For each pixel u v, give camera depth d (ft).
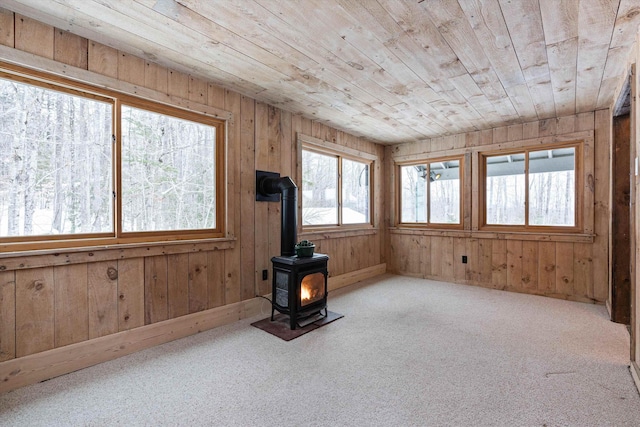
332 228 14.53
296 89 9.98
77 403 5.80
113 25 6.58
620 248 9.84
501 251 14.14
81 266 7.13
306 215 13.52
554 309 11.30
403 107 11.60
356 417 5.40
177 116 8.91
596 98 10.65
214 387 6.33
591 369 7.00
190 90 9.03
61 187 7.02
